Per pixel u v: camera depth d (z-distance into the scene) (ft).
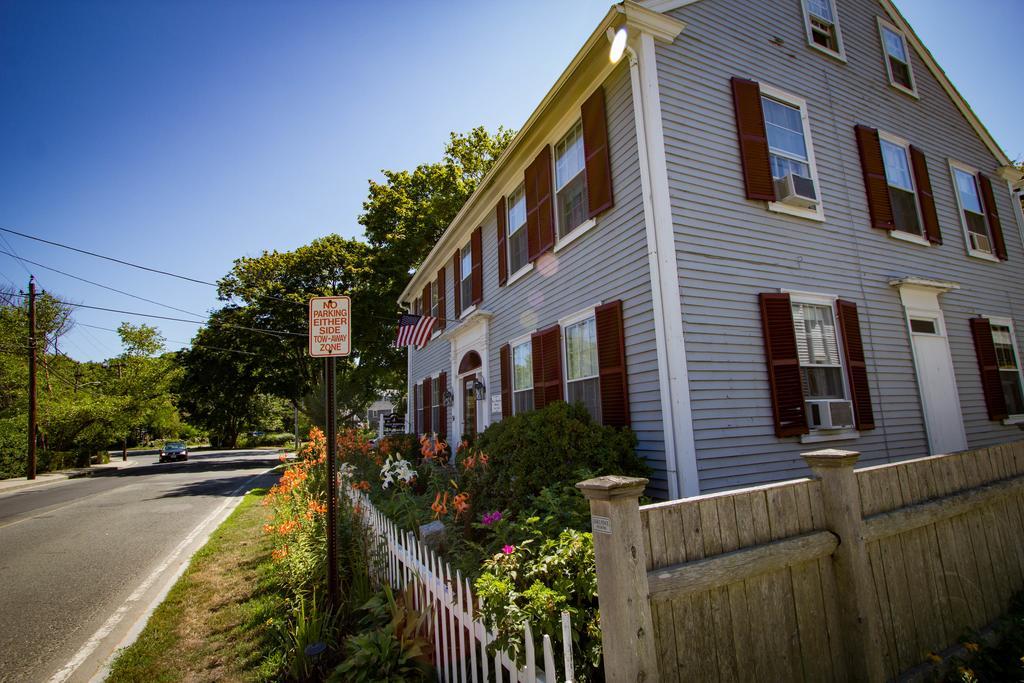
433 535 12.31
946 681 9.56
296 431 104.53
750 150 21.57
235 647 12.84
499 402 32.53
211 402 99.91
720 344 19.06
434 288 52.24
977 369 28.12
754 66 23.12
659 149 19.15
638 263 19.89
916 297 26.23
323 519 18.92
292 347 85.76
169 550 23.97
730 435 18.49
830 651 8.63
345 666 10.06
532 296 28.99
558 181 26.84
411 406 57.98
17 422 75.10
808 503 9.16
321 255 85.30
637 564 6.50
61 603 16.98
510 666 7.26
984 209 32.27
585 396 23.44
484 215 37.45
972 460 12.47
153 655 12.53
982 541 11.96
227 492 46.73
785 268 21.71
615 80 21.90
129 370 134.82
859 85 27.40
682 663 6.93
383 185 79.46
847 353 22.24
